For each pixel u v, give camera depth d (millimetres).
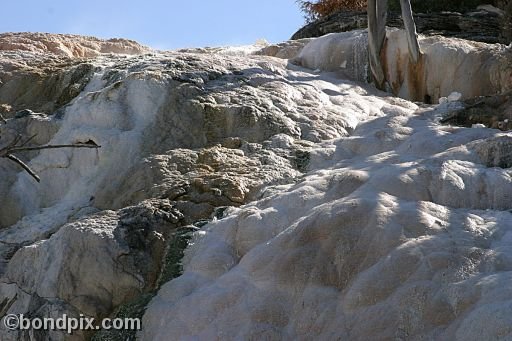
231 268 8445
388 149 10086
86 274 8719
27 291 9078
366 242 7770
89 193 10555
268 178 9875
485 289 6871
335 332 7293
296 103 11625
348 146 10383
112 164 10625
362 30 13828
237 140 10703
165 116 11008
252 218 8672
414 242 7547
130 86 11336
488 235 7629
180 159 10359
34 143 11492
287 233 8141
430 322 6949
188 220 9312
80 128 11047
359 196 8320
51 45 15805
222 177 9812
